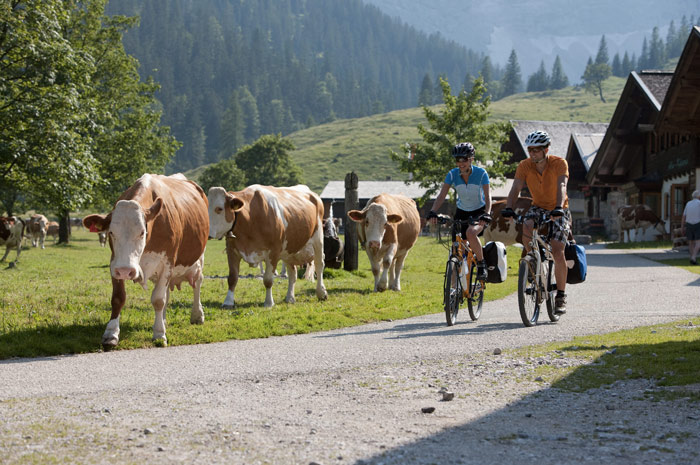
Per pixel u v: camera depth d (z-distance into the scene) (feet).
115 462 14.16
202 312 35.35
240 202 39.86
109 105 163.02
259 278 65.36
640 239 136.77
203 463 14.06
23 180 86.22
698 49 95.76
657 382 19.89
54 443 15.46
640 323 31.81
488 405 18.44
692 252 72.79
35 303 41.50
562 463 13.74
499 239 67.31
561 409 17.84
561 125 244.42
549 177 31.71
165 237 29.86
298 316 37.14
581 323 32.50
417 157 181.68
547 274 33.01
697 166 117.91
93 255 123.95
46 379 22.47
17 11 83.25
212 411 18.26
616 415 17.10
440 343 27.76
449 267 32.83
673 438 15.14
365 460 14.07
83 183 85.97
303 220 45.11
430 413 17.75
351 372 22.99
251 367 24.20
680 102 103.45
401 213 51.67
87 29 160.56
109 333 28.60
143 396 20.07
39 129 79.92
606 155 161.07
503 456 14.21
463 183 33.30
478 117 181.88
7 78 84.23
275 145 504.02
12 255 113.39
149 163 183.21
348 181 70.08
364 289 54.24
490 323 33.58
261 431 16.31
